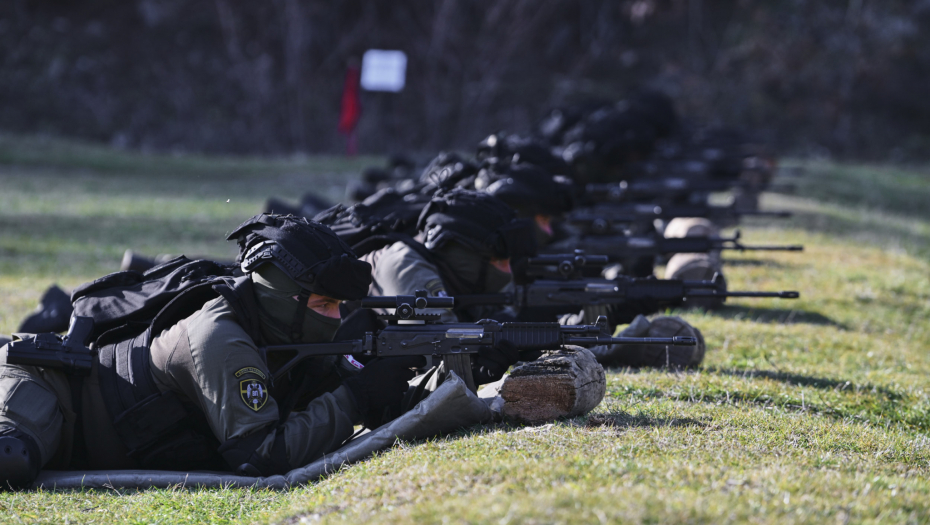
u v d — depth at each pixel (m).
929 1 135.75
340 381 13.35
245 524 10.31
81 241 41.44
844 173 77.44
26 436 11.59
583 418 12.95
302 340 12.53
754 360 19.73
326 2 124.19
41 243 40.31
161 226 46.56
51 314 20.91
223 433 11.80
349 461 11.96
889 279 30.86
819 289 28.91
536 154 23.08
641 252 23.83
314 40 122.69
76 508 10.88
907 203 66.94
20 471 11.35
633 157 33.50
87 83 110.44
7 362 12.10
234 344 11.94
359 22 124.62
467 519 8.36
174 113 111.00
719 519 8.23
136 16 119.38
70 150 83.44
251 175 77.88
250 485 11.62
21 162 77.44
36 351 12.05
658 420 12.98
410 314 12.73
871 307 27.08
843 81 128.50
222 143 110.06
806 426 13.62
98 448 12.32
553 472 9.68
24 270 34.19
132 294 13.11
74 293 13.38
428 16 125.69
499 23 127.75
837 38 131.88
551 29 132.62
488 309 18.08
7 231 43.00
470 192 16.08
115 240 42.19
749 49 130.75
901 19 133.25
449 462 10.62
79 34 115.44
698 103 125.88
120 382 12.26
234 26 120.19
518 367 13.02
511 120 120.25
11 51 110.38
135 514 10.67
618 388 15.74
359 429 14.80
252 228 12.48
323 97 119.50
